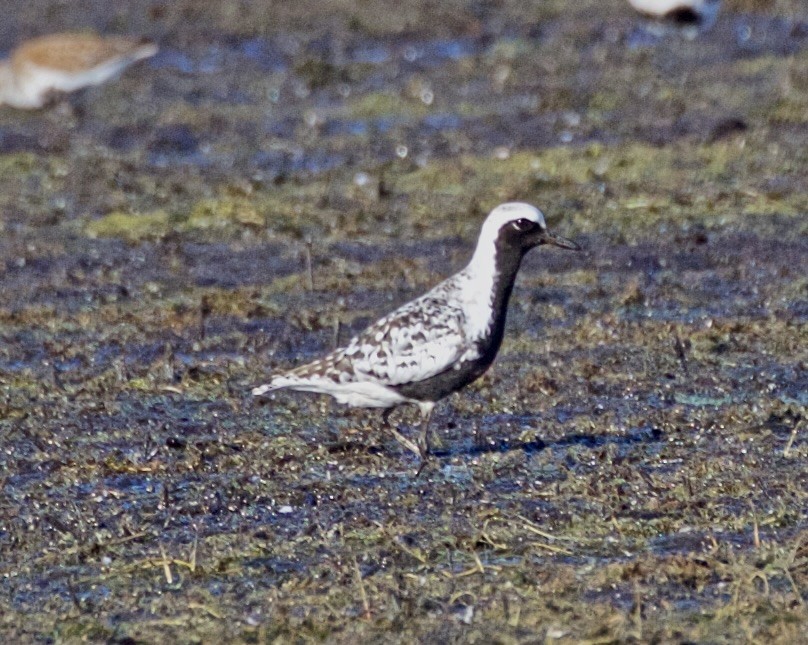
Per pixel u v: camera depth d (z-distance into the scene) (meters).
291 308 16.44
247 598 10.23
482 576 10.36
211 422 13.52
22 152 23.52
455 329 11.98
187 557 10.84
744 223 18.66
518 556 10.70
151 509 11.75
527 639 9.45
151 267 17.95
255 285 17.22
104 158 22.95
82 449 13.01
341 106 25.50
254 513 11.63
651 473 12.03
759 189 19.86
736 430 12.92
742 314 15.83
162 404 13.97
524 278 17.08
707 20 28.91
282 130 24.19
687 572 10.21
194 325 16.00
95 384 14.49
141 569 10.73
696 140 22.20
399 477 12.17
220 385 14.36
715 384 14.00
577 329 15.47
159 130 24.47
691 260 17.48
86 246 18.78
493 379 14.20
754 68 26.34
